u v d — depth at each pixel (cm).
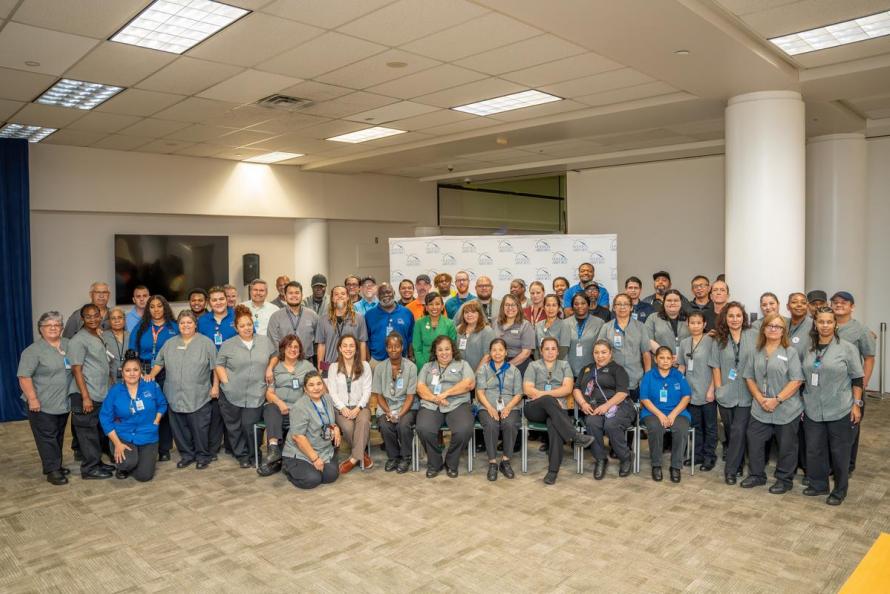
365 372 513
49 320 476
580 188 1095
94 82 521
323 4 373
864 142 801
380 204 1157
